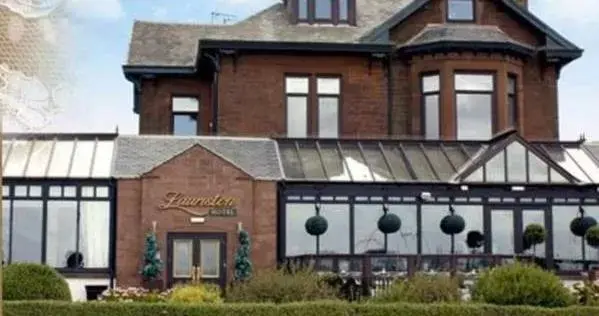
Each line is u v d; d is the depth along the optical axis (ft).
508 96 98.94
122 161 85.25
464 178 86.74
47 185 82.79
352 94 98.68
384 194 85.92
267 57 98.07
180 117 103.30
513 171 87.66
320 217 83.66
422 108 98.37
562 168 88.07
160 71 101.96
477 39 96.63
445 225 84.74
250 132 97.09
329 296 72.59
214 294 72.49
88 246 82.48
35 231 82.12
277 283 71.87
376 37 97.91
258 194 84.17
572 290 76.74
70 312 63.72
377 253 83.71
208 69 101.50
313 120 97.76
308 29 100.89
